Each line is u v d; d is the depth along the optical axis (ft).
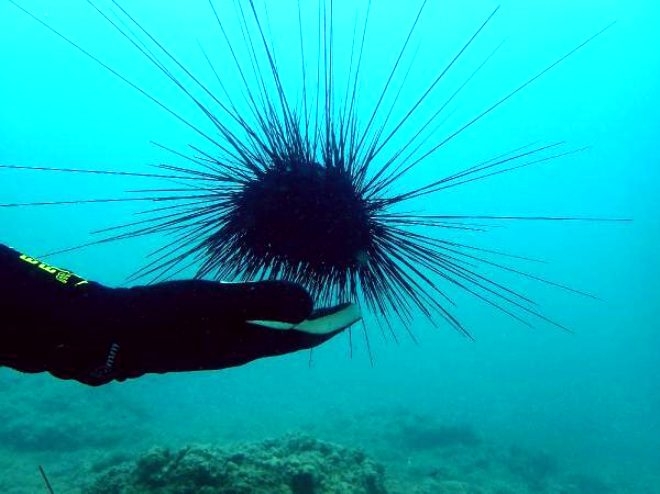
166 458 18.38
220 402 82.64
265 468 18.71
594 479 58.23
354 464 23.76
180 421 66.28
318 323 4.11
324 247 8.79
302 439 25.58
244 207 9.16
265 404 85.46
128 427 55.77
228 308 3.55
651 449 75.72
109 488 18.67
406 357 162.30
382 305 9.72
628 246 243.40
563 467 62.64
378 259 9.59
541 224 310.65
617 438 80.79
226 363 3.67
